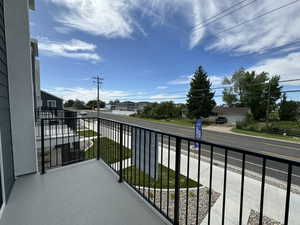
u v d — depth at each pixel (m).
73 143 4.55
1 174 1.54
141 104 43.91
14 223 1.40
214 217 2.65
